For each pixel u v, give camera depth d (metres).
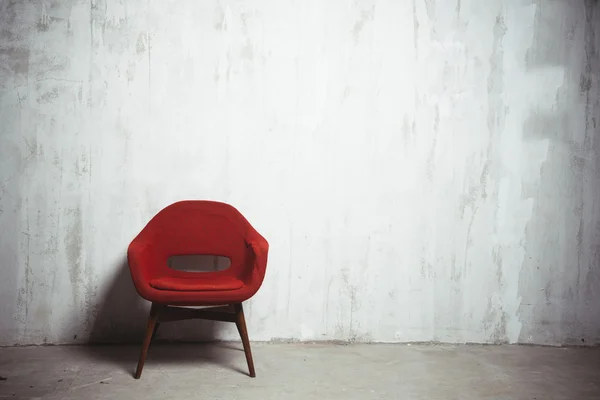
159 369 2.59
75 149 2.94
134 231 2.99
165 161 2.99
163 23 2.96
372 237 3.10
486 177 3.14
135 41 2.95
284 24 3.03
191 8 2.98
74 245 2.95
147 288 2.39
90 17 2.93
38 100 2.91
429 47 3.10
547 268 3.17
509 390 2.44
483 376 2.61
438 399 2.31
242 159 3.03
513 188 3.15
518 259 3.16
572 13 3.14
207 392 2.32
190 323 3.03
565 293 3.16
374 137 3.09
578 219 3.14
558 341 3.17
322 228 3.08
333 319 3.10
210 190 3.02
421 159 3.11
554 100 3.15
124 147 2.96
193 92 2.99
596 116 3.17
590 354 3.00
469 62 3.12
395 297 3.12
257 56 3.02
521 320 3.16
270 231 3.05
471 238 3.14
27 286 2.93
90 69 2.93
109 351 2.86
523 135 3.15
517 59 3.13
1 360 2.69
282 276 3.07
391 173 3.10
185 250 2.79
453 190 3.13
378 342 3.12
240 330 2.52
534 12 3.13
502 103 3.13
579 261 3.14
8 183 2.90
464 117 3.12
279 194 3.05
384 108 3.09
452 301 3.14
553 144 3.15
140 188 2.98
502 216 3.15
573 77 3.15
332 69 3.06
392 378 2.55
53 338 2.96
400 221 3.11
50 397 2.23
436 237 3.13
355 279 3.10
